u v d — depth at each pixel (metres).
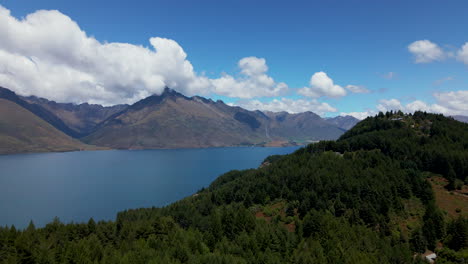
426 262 109.56
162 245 120.25
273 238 122.31
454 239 120.12
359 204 157.12
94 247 109.75
